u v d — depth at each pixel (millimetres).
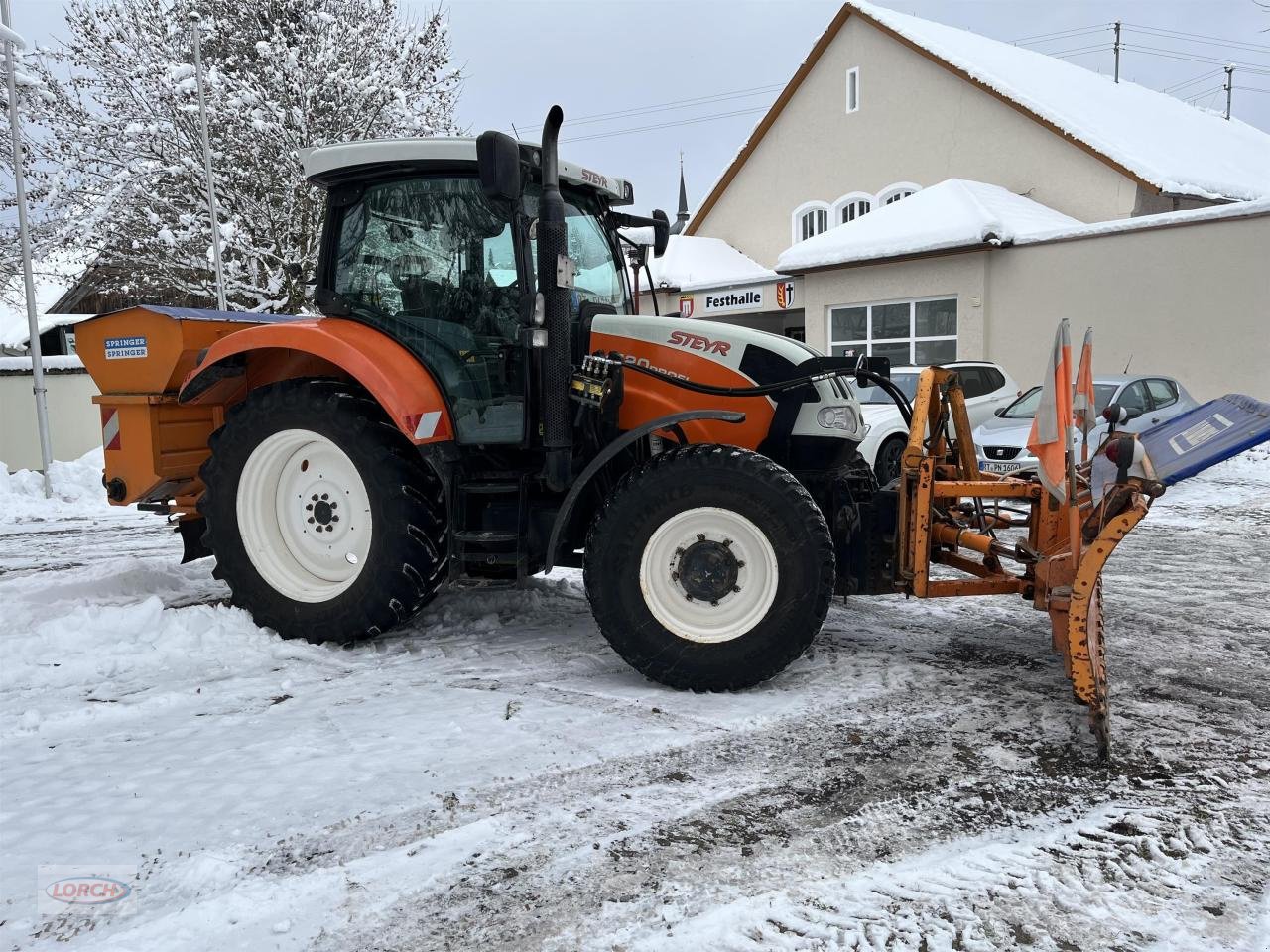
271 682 3902
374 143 4203
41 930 2180
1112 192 16922
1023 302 15336
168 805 2777
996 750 3201
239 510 4496
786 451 4195
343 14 16125
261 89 14977
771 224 23938
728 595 3771
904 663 4160
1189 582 5875
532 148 3980
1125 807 2773
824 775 2994
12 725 3428
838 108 21844
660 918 2225
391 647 4438
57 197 15055
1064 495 3275
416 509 4172
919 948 2111
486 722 3434
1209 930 2168
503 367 4230
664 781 2947
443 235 4316
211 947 2121
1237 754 3174
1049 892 2330
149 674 3998
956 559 4328
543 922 2209
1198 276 13359
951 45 20703
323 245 4520
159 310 4883
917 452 3943
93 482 10430
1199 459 3396
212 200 12789
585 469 3869
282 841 2568
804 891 2340
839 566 4105
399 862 2465
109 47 15375
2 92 14219
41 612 4883
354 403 4254
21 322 21875
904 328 17031
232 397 4906
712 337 4223
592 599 3799
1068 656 3320
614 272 4930
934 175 20016
